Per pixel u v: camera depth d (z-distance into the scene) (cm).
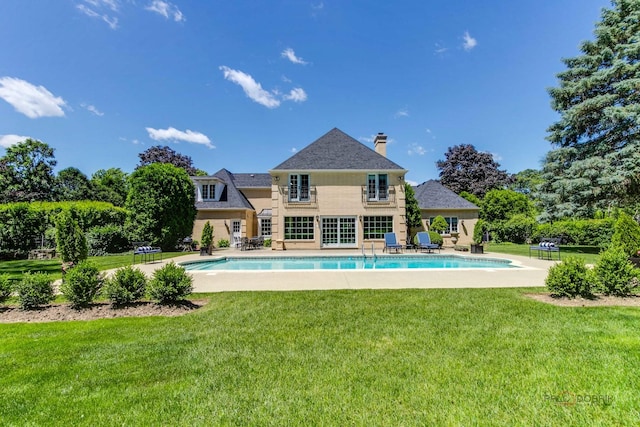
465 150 4103
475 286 791
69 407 273
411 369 335
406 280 885
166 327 486
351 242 2098
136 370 340
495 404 270
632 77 1753
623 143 1747
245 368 342
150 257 1627
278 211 2091
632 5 1773
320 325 485
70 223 781
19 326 500
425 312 550
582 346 393
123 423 250
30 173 3731
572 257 676
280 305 607
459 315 530
